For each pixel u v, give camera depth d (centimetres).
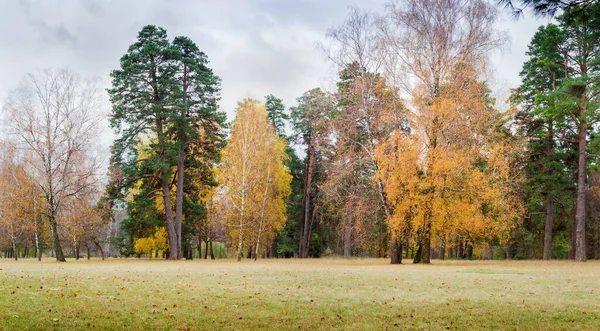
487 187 2783
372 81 3041
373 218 3281
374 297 1271
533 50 3962
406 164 2716
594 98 3105
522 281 1709
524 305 1138
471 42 2788
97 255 7250
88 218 3747
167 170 3806
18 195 3644
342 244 5641
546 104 3422
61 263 3297
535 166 4003
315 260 4059
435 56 2845
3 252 6662
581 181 3356
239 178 3919
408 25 2881
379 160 2808
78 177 3475
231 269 2380
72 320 906
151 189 4119
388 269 2445
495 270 2328
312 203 5516
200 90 3956
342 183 3253
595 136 3083
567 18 769
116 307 1050
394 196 2747
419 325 918
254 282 1630
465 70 2770
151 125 3922
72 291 1267
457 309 1088
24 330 814
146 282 1562
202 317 967
